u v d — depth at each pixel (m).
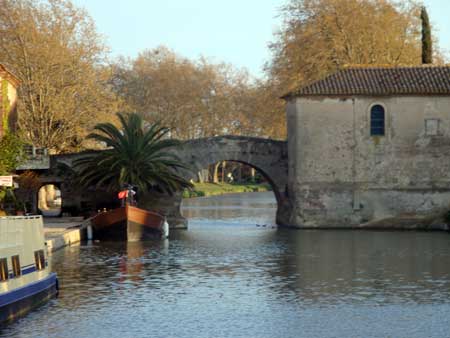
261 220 83.69
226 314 35.00
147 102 139.75
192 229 72.88
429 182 69.12
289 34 90.19
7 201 59.06
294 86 87.38
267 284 41.81
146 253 53.84
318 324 33.34
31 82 84.75
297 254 53.09
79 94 87.75
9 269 32.91
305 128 69.44
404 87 68.81
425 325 33.12
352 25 86.12
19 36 84.25
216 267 47.47
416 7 90.00
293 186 71.31
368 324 33.31
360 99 69.12
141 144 69.00
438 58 89.81
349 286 41.25
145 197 72.81
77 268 46.91
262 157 74.50
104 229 62.25
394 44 86.81
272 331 32.25
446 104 69.00
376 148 69.19
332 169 69.50
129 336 31.53
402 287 40.94
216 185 171.38
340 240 60.97
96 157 69.56
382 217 69.38
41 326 32.69
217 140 73.88
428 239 60.97
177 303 37.12
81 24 88.50
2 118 66.25
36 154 66.75
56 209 91.69
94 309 35.72
